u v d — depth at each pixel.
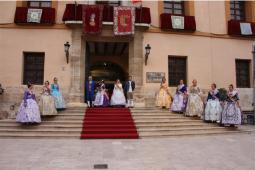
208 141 9.76
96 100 14.55
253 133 11.69
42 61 15.10
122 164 6.79
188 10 16.34
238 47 16.62
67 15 14.77
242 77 16.84
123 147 8.69
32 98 11.13
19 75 14.60
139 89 15.07
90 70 19.88
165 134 10.72
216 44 16.34
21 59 14.71
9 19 14.92
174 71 15.94
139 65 15.24
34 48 14.84
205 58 16.05
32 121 10.81
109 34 15.24
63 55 14.92
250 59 16.72
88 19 14.84
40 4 15.69
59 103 12.73
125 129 11.00
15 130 10.57
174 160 7.21
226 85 16.16
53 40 14.97
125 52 18.75
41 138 10.10
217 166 6.71
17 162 6.87
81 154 7.72
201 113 12.75
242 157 7.59
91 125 11.21
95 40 15.47
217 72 16.12
